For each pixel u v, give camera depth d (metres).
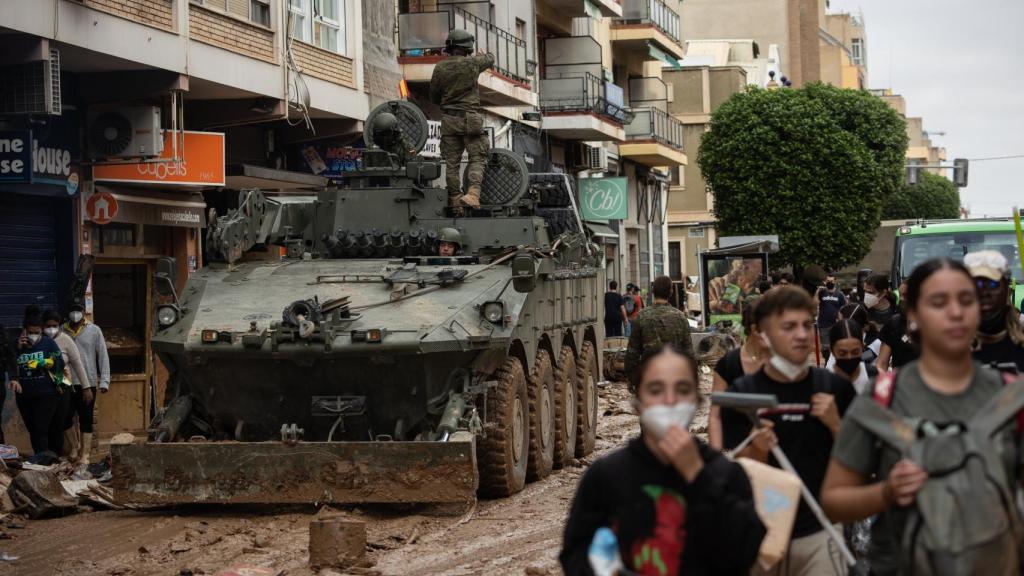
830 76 99.62
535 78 35.00
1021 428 4.66
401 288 12.76
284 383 12.21
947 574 4.53
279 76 21.08
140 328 20.31
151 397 20.28
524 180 15.54
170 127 19.58
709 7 78.56
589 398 16.86
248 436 12.65
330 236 14.24
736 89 60.75
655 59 47.62
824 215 48.19
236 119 21.23
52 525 11.84
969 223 23.12
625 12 44.06
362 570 9.37
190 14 18.78
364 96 24.42
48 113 15.79
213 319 12.42
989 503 4.53
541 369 14.16
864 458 4.84
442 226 14.45
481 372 12.44
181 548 10.41
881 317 16.58
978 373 4.78
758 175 48.38
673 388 4.59
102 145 18.22
